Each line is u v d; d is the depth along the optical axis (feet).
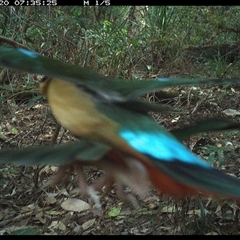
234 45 10.98
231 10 11.66
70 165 2.76
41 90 2.80
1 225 4.49
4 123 7.04
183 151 2.76
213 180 2.67
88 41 7.77
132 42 8.77
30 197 4.89
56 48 7.79
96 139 2.72
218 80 2.88
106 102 2.76
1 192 4.82
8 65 2.72
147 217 4.38
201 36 11.19
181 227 3.88
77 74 2.75
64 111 2.74
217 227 4.00
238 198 2.65
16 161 2.62
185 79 2.87
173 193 2.68
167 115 6.97
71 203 4.69
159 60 9.75
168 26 10.98
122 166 2.71
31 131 6.51
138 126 2.76
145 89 2.79
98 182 2.76
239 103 8.14
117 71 8.07
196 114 7.09
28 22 7.79
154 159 2.69
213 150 4.46
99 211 4.52
